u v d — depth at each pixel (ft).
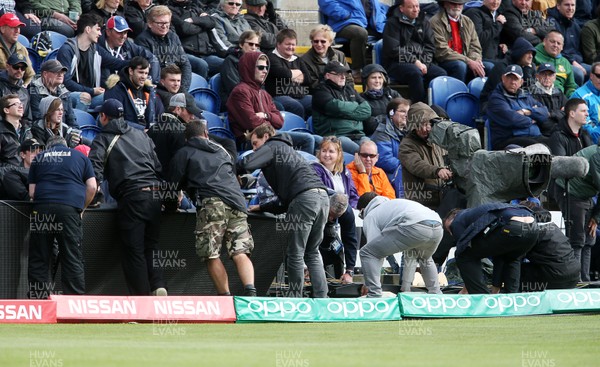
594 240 149.07
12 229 115.65
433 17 192.44
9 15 147.95
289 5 212.02
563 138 163.94
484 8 198.70
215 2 183.32
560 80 192.54
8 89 136.05
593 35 206.08
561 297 114.93
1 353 72.79
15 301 100.78
